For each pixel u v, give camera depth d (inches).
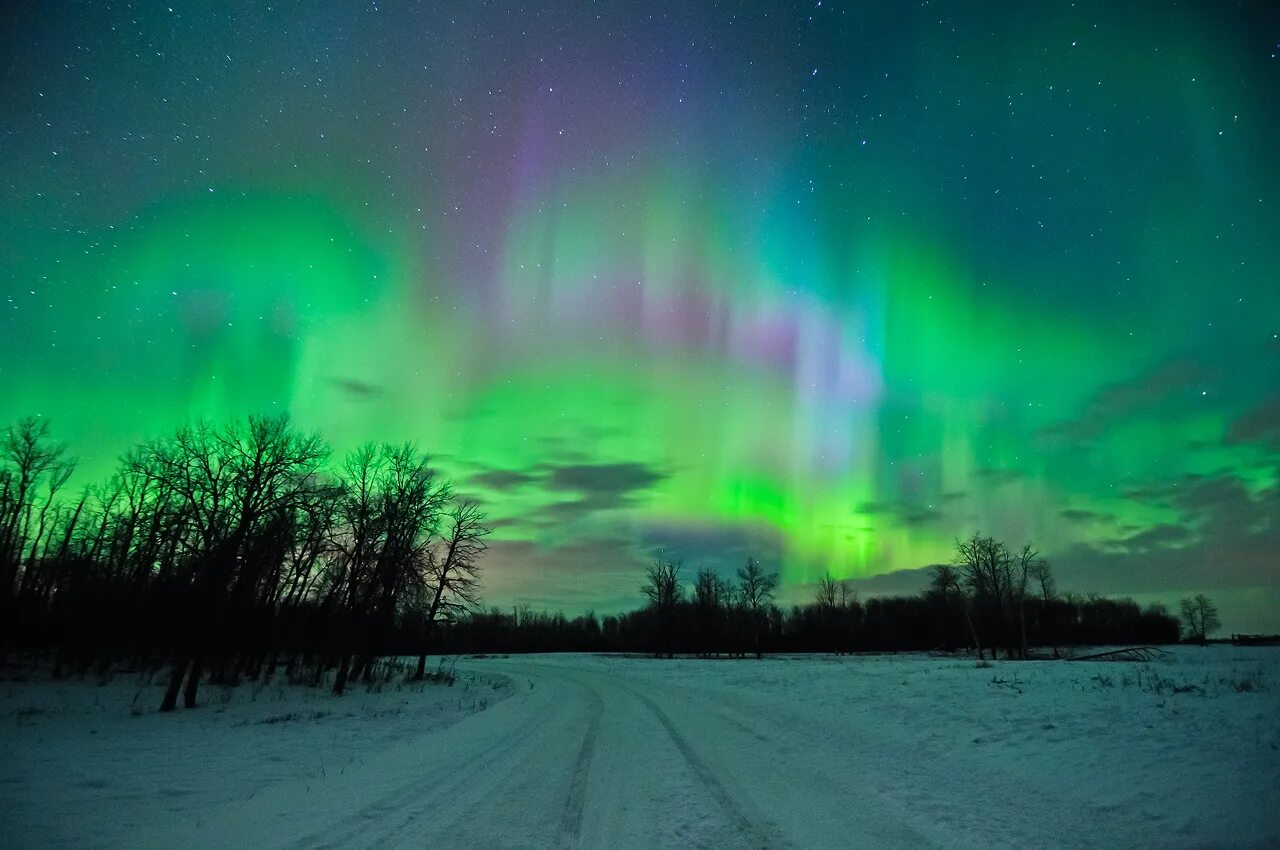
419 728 744.3
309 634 1776.6
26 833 301.4
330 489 1169.4
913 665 1450.5
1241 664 1082.7
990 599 2628.0
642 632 4471.0
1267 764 342.0
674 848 267.6
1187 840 258.8
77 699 1123.3
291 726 767.7
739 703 864.3
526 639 4916.3
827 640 4067.4
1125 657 1744.6
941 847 263.4
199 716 886.4
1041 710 554.3
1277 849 242.8
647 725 670.5
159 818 328.5
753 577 3513.8
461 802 346.0
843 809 323.6
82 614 1520.7
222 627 1152.2
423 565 1536.7
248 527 994.7
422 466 1549.0
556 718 759.1
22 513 1649.9
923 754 457.1
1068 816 297.6
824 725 618.8
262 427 1023.6
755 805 334.0
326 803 350.0
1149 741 412.8
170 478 1000.2
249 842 279.9
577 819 311.0
